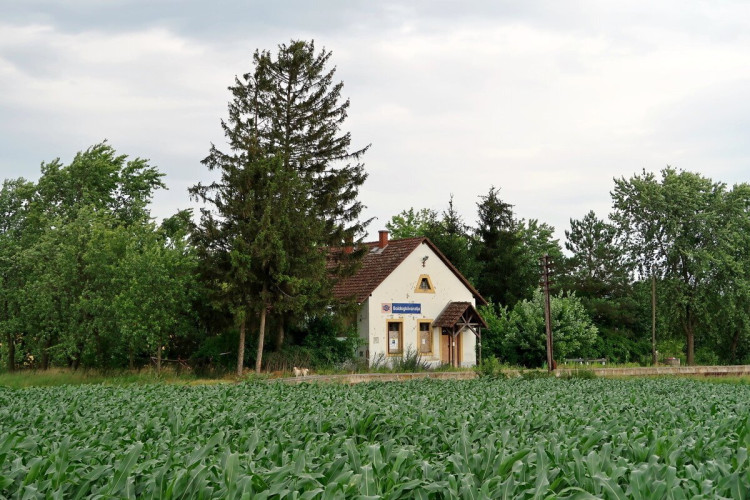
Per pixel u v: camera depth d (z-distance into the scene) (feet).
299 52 147.54
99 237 121.08
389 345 150.51
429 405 51.24
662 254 185.98
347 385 82.12
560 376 117.91
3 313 143.95
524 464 26.25
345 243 144.05
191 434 39.14
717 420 41.86
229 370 119.55
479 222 228.63
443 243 211.61
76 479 26.48
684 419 42.16
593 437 32.09
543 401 56.75
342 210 153.17
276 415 43.91
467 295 163.63
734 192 183.83
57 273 124.88
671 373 141.69
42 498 24.63
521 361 166.61
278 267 114.01
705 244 182.91
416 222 265.75
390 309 150.61
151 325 109.19
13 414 48.44
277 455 30.55
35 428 41.50
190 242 118.83
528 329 163.73
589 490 24.54
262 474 25.99
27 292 128.77
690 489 23.73
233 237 118.42
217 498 23.58
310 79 150.10
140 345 111.86
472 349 160.25
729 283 178.09
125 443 35.32
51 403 56.34
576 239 297.33
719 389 84.43
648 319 208.54
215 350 122.52
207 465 27.78
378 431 39.04
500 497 23.49
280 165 120.78
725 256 175.63
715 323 182.91
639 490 22.86
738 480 23.73
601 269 270.87
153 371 114.83
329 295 123.85
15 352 149.59
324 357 131.95
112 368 119.85
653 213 184.85
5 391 70.03
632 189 187.93
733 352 195.00
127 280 111.86
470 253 220.64
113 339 115.75
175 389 75.00
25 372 123.95
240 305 113.19
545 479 23.57
